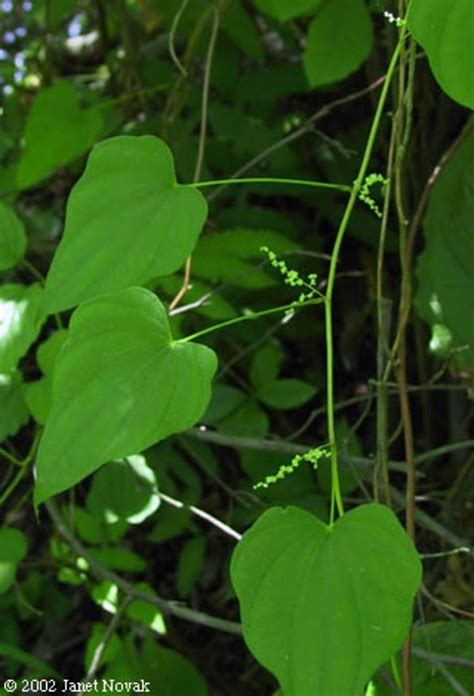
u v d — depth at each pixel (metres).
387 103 0.94
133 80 1.11
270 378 0.94
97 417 0.57
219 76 1.04
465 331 0.79
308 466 0.93
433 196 0.81
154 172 0.61
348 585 0.53
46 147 0.97
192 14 1.03
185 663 0.97
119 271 0.59
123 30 1.09
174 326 0.83
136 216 0.60
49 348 0.81
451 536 0.80
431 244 0.81
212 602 1.11
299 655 0.53
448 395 0.97
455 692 0.75
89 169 0.62
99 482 0.88
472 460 0.87
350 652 0.52
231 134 1.00
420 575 0.53
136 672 0.95
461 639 0.77
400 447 1.02
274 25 1.04
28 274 1.14
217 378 0.95
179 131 1.00
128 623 0.98
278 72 1.02
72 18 1.33
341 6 0.84
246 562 0.55
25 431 1.14
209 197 0.87
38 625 1.15
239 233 0.91
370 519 0.54
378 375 0.71
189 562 1.02
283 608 0.54
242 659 1.10
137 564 0.98
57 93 0.98
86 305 0.58
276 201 1.10
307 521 0.55
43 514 1.14
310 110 1.04
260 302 1.00
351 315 1.06
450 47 0.56
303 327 1.04
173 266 0.59
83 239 0.60
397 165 0.68
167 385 0.57
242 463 0.94
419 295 0.81
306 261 1.03
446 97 0.91
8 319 0.76
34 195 1.22
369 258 1.01
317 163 1.01
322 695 0.52
